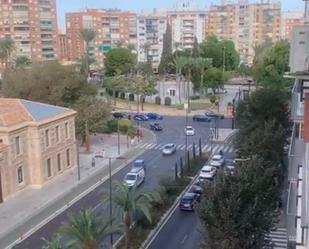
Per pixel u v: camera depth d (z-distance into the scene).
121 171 64.62
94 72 166.50
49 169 60.12
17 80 82.12
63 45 195.38
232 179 31.02
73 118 66.25
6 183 53.12
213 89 130.38
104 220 34.59
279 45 99.69
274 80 92.00
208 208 29.72
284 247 36.91
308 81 15.05
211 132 87.69
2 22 150.88
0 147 51.94
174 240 41.41
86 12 186.50
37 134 56.97
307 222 16.58
